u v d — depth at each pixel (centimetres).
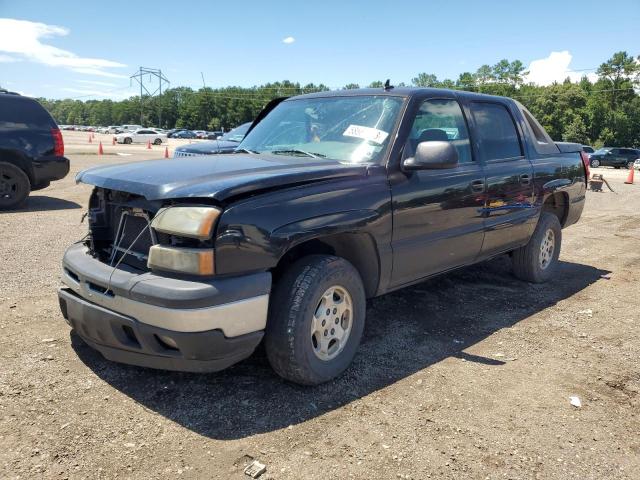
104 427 281
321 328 327
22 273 537
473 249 454
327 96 446
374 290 372
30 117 963
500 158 490
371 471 254
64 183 1355
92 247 340
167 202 292
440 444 278
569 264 683
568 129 9212
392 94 410
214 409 303
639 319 479
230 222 279
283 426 288
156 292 273
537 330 445
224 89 12294
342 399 319
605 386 350
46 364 346
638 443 288
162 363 291
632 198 1545
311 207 313
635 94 9881
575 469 263
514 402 325
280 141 427
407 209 375
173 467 252
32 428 278
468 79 11306
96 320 300
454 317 469
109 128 8894
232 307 279
